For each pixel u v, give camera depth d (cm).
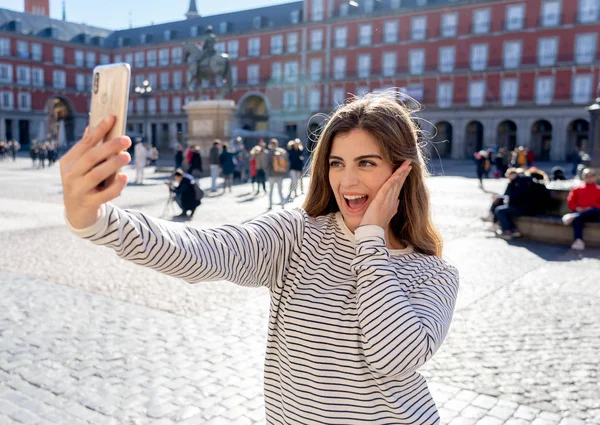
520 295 604
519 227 972
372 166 128
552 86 4147
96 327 483
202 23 6184
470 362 416
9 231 982
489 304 568
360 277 119
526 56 4241
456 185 2091
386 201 126
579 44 4050
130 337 460
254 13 5856
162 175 2539
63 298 573
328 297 125
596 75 3984
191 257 111
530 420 330
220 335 469
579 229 891
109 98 86
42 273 682
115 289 612
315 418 121
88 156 82
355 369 120
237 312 534
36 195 1606
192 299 577
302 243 136
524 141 4256
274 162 1373
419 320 116
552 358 425
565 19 4078
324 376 121
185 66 6047
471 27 4431
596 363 416
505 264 762
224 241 122
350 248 132
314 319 123
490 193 1783
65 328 479
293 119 5300
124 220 104
